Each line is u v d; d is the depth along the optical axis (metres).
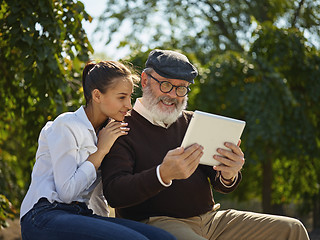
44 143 2.03
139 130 2.23
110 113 2.10
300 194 7.30
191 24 10.10
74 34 3.82
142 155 2.18
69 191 1.91
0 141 4.76
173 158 1.89
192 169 1.94
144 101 2.26
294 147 6.50
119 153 2.12
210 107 6.33
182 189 2.20
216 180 2.31
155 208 2.18
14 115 4.25
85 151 1.99
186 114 2.47
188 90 2.28
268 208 7.07
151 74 2.26
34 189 1.98
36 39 3.47
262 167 7.21
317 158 6.57
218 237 2.31
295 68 6.51
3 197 4.14
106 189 2.03
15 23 3.44
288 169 7.33
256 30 6.52
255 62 6.29
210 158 2.04
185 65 2.24
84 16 3.83
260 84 6.06
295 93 6.47
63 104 3.71
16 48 3.88
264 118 5.95
